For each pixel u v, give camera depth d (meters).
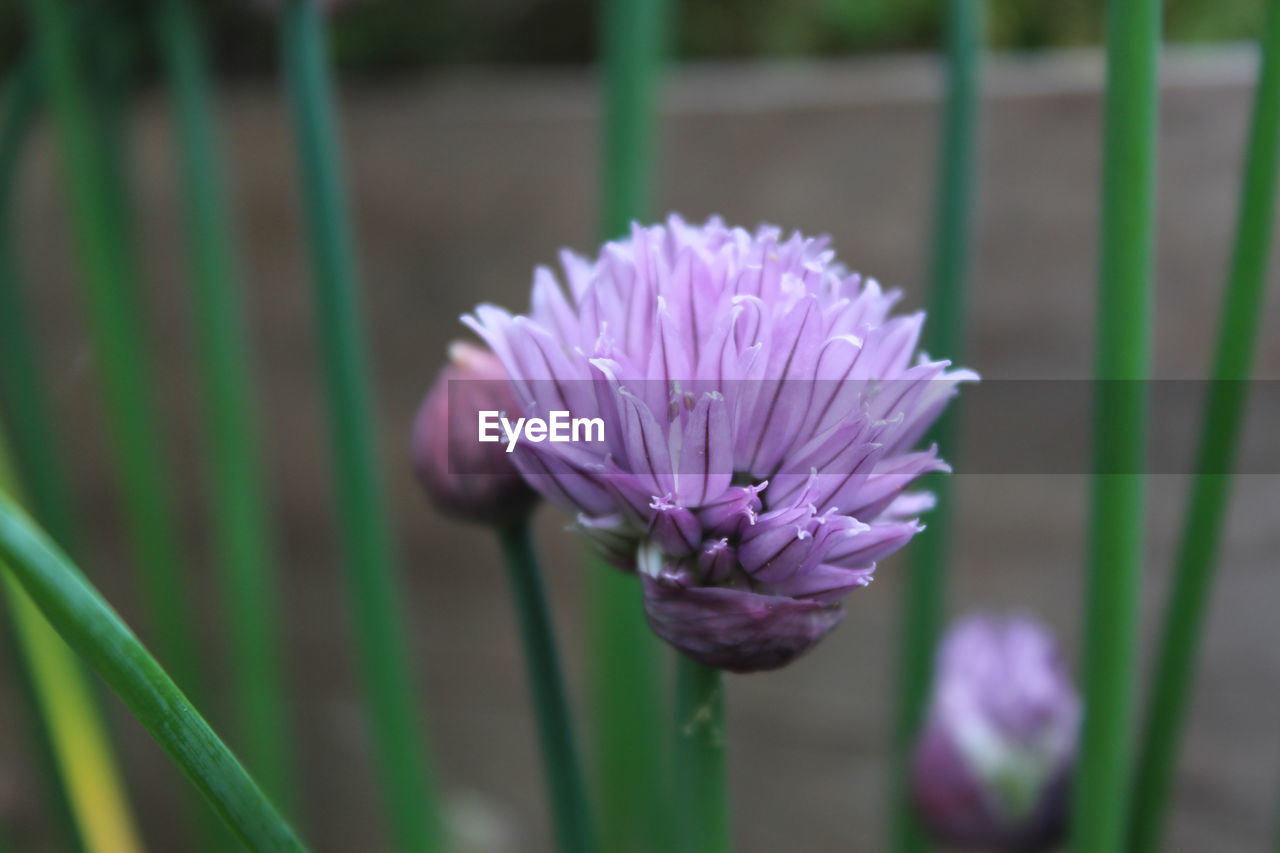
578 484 0.17
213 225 0.25
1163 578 0.29
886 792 0.33
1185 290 0.28
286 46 0.22
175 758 0.16
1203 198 0.28
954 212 0.22
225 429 0.26
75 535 0.26
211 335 0.26
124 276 0.26
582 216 0.33
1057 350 0.30
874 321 0.17
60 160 0.25
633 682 0.25
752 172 0.31
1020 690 0.22
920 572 0.23
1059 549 0.30
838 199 0.31
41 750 0.24
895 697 0.24
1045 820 0.22
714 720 0.18
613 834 0.26
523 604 0.19
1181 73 0.28
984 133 0.30
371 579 0.23
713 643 0.17
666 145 0.32
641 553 0.17
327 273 0.22
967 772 0.22
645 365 0.17
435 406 0.19
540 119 0.33
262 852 0.17
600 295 0.17
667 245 0.18
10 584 0.22
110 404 0.26
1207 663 0.30
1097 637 0.19
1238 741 0.30
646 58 0.23
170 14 0.25
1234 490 0.29
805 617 0.17
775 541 0.17
